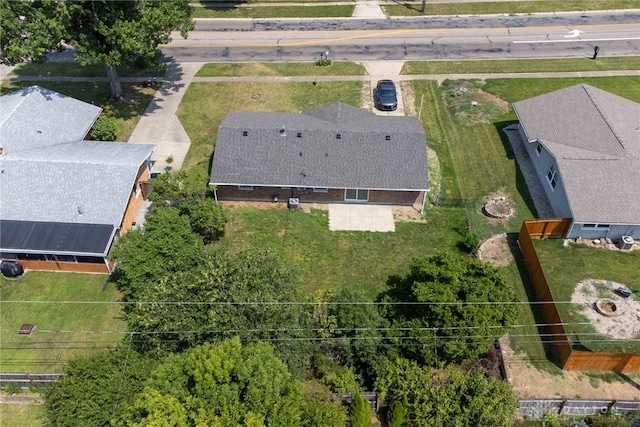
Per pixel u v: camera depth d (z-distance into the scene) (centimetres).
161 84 5159
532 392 2712
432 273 2662
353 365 2708
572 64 5503
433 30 6138
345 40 5934
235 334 2473
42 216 3322
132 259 2831
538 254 3459
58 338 2953
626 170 3578
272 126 3962
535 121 4191
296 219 3716
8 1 3938
